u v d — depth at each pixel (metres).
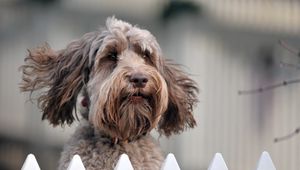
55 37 14.89
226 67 15.52
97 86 6.89
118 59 6.96
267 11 15.88
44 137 14.47
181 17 15.32
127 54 6.96
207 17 15.47
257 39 15.80
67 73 7.17
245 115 15.62
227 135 15.42
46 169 14.32
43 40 14.81
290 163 15.76
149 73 6.74
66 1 14.98
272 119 15.76
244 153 15.60
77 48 7.24
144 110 6.75
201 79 15.27
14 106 14.73
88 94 7.05
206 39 15.41
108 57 6.99
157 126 7.37
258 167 6.01
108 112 6.69
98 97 6.75
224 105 15.45
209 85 15.34
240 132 15.54
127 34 7.06
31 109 14.59
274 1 15.88
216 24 15.52
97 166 6.81
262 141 15.73
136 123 6.81
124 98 6.71
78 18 15.00
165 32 15.35
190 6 15.36
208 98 15.30
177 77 7.43
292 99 15.81
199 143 15.10
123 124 6.75
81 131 7.04
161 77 6.82
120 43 6.98
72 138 7.09
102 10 15.13
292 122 15.82
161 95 6.76
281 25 15.95
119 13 15.23
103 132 6.92
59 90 7.12
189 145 14.99
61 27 14.93
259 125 15.73
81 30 15.00
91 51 7.05
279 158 15.76
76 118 7.20
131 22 15.26
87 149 6.87
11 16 14.84
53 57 7.35
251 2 15.79
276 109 15.79
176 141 14.86
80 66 7.12
